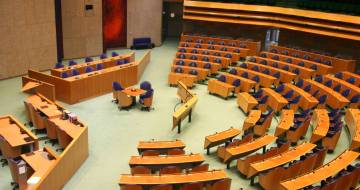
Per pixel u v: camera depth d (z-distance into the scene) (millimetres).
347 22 22016
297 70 20234
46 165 10227
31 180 9430
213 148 13555
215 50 23609
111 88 18641
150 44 27953
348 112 15320
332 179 10281
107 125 15070
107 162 12359
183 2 29141
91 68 18750
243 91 18812
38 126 13719
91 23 24297
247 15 26094
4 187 10758
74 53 24109
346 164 10938
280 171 10438
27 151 11523
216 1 27594
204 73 20328
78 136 11641
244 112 16969
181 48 23453
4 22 18594
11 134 11820
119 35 26969
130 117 15938
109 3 25656
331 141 13188
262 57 23000
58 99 17234
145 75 21625
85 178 11398
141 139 14055
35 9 19781
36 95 15078
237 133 13258
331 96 16922
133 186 9648
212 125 15523
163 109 16922
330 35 22906
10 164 10391
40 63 20797
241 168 11531
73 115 13023
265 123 14102
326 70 20812
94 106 16875
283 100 16359
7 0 18453
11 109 15891
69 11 23094
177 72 20234
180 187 10016
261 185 10812
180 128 15070
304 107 16578
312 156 11328
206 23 28062
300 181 9969
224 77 19125
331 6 24672
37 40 20297
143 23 27625
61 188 10734
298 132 13656
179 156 11359
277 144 13109
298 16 24391
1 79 19203
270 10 25391
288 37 26359
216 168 12164
